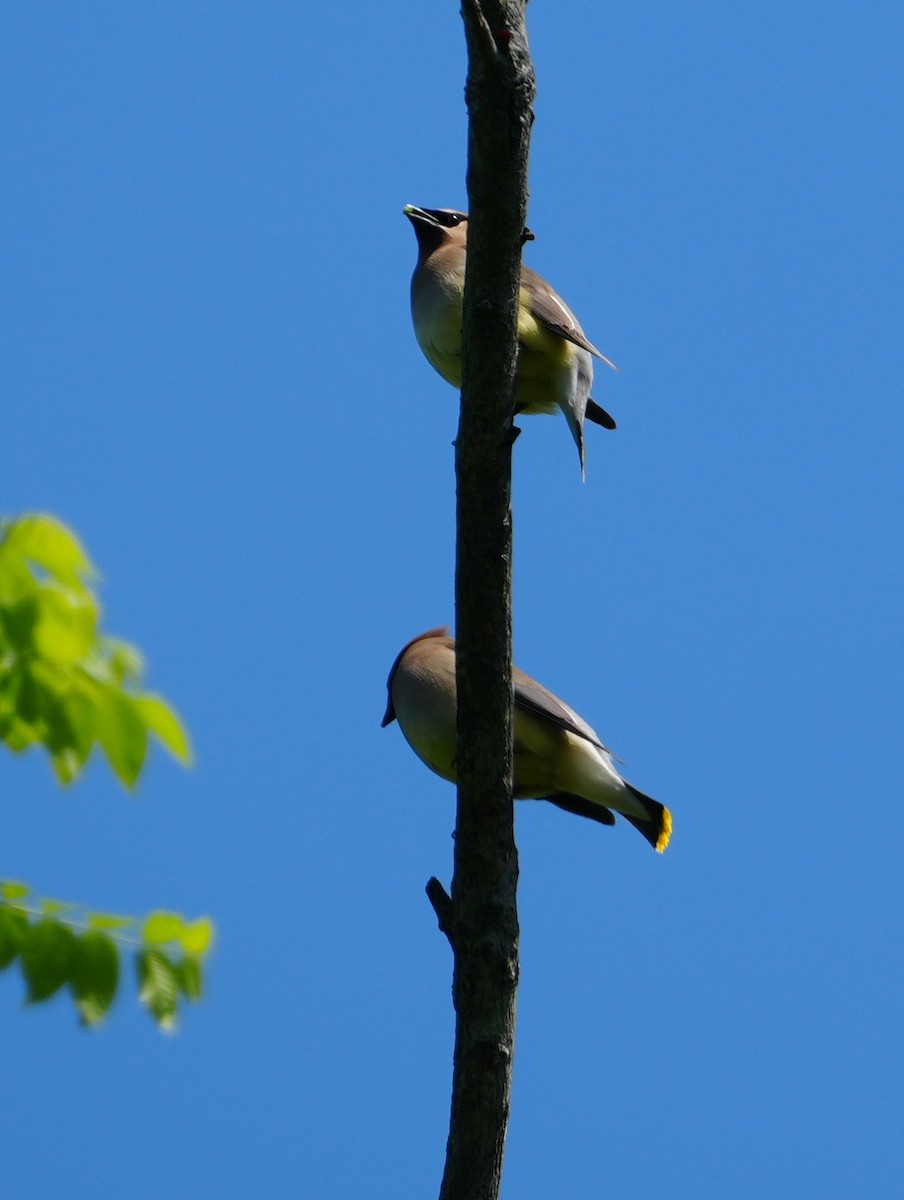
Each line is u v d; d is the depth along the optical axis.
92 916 6.23
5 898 6.19
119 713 6.51
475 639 8.38
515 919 8.42
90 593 6.50
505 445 8.23
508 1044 8.32
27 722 6.46
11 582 6.43
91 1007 6.10
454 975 8.44
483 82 7.79
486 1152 8.19
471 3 7.54
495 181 7.93
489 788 8.39
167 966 6.22
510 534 8.37
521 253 8.14
